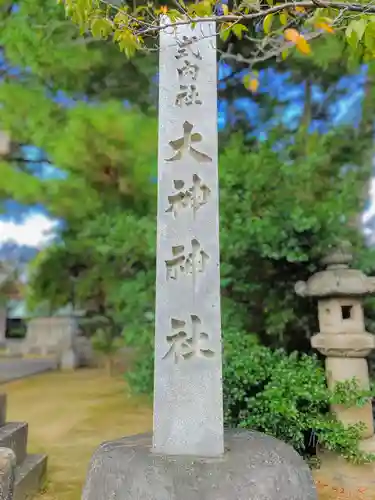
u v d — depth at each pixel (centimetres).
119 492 206
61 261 715
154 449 239
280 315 488
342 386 386
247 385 384
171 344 254
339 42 472
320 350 420
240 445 246
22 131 536
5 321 1700
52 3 527
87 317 869
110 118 480
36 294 759
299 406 383
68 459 421
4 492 207
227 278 488
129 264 553
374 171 561
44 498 332
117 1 332
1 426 355
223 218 468
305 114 650
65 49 537
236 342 425
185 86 287
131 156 498
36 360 1253
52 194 529
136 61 578
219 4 244
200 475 205
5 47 542
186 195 272
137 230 496
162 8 246
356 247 496
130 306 516
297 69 602
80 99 573
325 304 421
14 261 1247
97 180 534
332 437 361
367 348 396
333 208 465
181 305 258
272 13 207
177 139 280
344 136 575
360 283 399
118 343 797
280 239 452
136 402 671
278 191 480
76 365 1136
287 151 551
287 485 210
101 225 530
